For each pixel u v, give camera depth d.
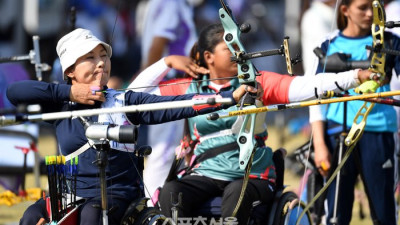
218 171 16.89
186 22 24.77
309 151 18.56
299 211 17.38
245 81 14.45
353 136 16.12
